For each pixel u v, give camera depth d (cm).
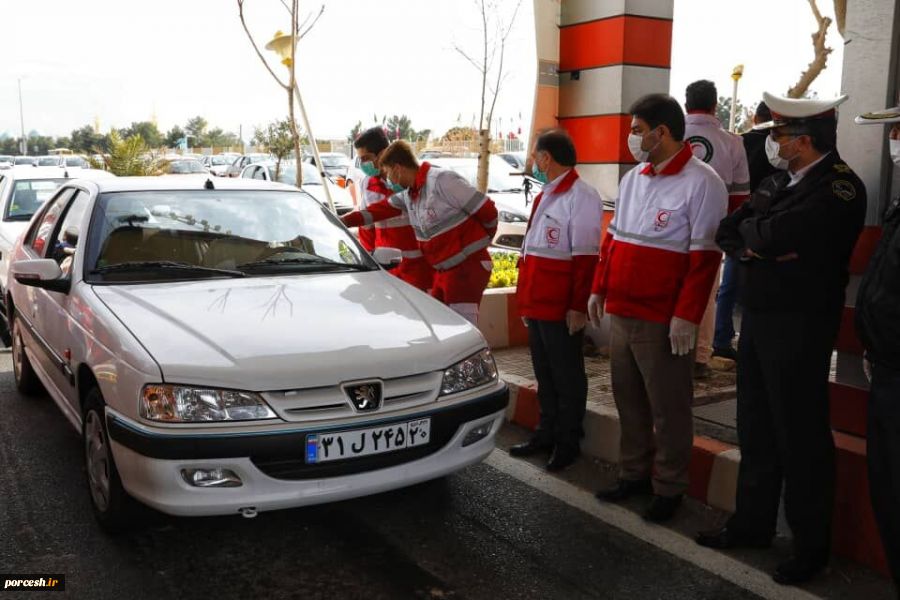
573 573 344
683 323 365
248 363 326
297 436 319
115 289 399
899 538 298
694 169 370
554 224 440
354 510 405
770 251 317
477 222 503
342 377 333
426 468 349
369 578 339
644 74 625
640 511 403
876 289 290
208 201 477
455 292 509
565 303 442
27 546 363
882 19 371
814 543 330
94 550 360
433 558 357
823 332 322
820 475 328
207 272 426
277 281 421
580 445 479
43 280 419
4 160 4175
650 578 339
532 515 400
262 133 2669
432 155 2292
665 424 386
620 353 399
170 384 318
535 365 475
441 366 361
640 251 381
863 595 324
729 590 329
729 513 397
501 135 2562
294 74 880
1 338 801
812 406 326
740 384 354
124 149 1705
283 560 354
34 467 455
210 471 317
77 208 485
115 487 354
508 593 328
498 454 481
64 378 425
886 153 371
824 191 312
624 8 606
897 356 286
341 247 477
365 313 386
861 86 380
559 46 660
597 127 637
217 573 342
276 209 488
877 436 300
